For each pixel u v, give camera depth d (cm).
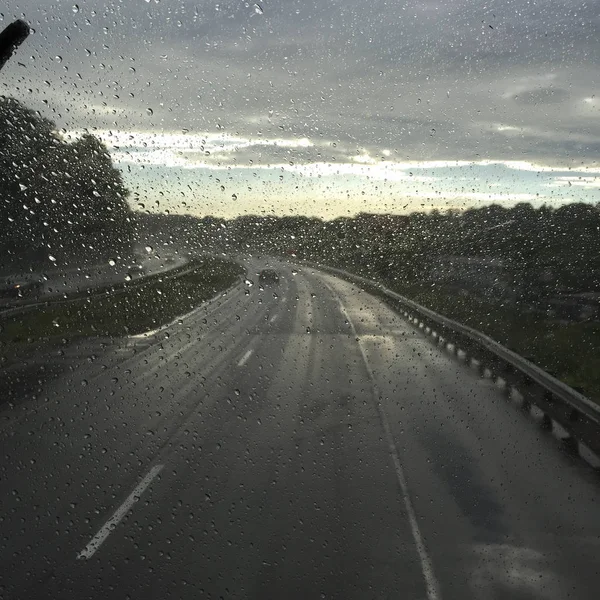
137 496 498
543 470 572
